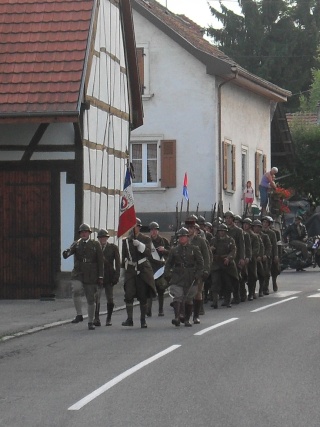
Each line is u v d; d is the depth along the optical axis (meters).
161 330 23.20
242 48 86.94
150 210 47.91
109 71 34.25
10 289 31.41
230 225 30.73
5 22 31.27
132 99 37.97
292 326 23.58
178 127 47.84
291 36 87.25
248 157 53.69
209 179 47.50
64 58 30.33
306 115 77.56
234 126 50.91
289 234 47.00
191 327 23.66
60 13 31.30
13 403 14.25
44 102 29.41
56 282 31.19
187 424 12.57
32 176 31.27
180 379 15.97
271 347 19.77
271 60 86.44
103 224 33.62
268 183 52.75
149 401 14.13
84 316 26.42
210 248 28.75
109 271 24.56
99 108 32.91
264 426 12.41
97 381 15.95
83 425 12.62
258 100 55.72
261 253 32.75
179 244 24.12
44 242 31.30
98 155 32.91
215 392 14.78
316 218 48.53
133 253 24.14
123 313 27.95
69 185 31.09
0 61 30.38
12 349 20.03
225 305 29.53
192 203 47.66
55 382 15.97
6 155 31.34
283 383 15.55
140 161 48.12
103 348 19.98
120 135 36.09
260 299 32.19
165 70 47.91
